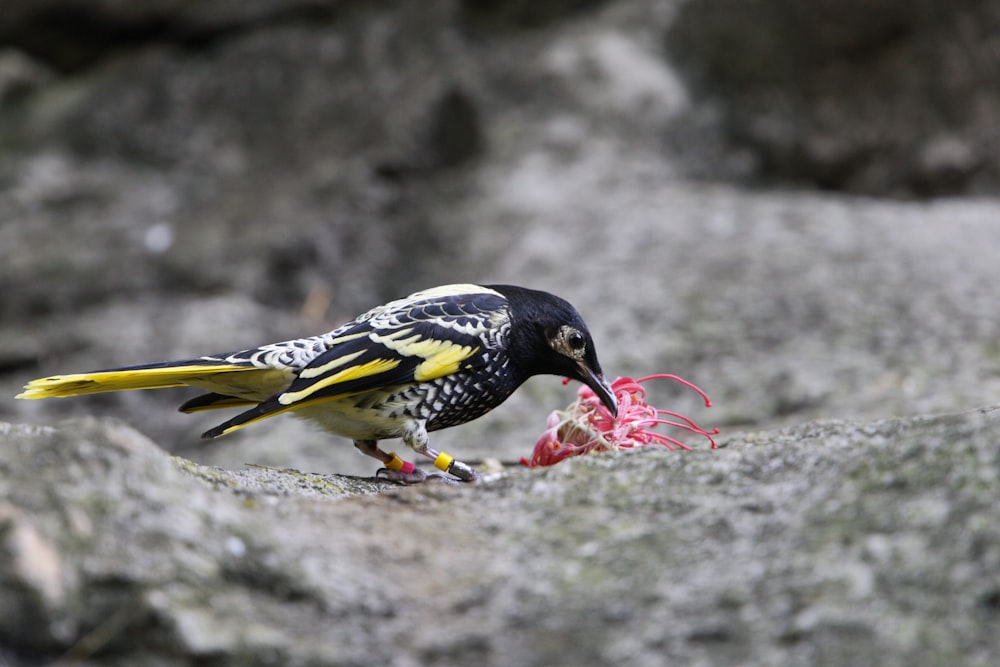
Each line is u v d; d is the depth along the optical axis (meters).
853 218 15.28
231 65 20.05
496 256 15.73
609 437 6.54
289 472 6.43
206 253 16.62
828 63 18.78
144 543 4.22
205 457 11.38
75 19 20.70
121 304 15.83
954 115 18.67
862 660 3.82
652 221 15.40
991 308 12.20
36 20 20.70
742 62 18.78
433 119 18.64
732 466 5.18
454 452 10.32
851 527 4.41
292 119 19.30
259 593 4.23
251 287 16.19
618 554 4.54
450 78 18.98
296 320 15.75
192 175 19.11
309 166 18.58
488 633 4.11
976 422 4.84
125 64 20.66
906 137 18.64
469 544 4.70
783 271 13.38
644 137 17.91
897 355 11.27
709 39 18.86
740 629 4.03
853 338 11.75
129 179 19.12
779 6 18.47
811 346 11.68
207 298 16.00
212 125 19.61
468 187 17.58
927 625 3.92
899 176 18.53
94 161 19.64
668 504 4.90
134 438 4.62
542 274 14.56
